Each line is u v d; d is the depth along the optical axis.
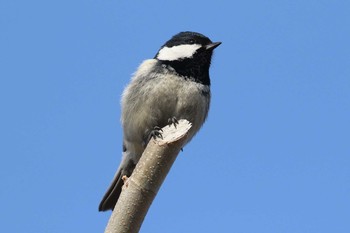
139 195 5.91
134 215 5.86
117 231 5.80
